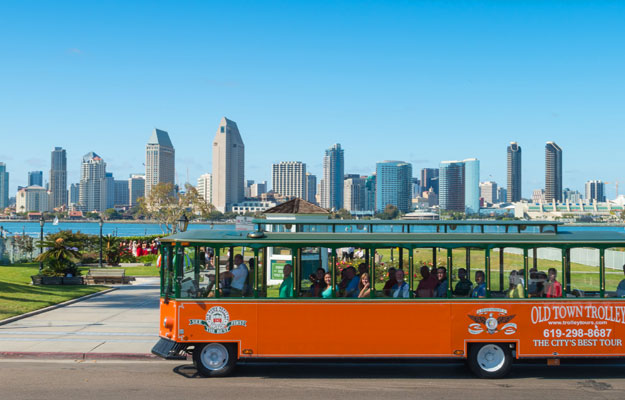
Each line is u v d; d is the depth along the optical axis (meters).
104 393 10.20
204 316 11.28
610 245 11.48
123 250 44.25
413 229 12.04
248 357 11.30
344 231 11.99
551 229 12.09
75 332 15.66
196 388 10.61
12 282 25.92
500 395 10.25
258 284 11.38
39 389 10.43
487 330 11.38
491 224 12.16
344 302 11.35
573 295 11.52
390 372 12.05
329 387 10.77
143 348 13.72
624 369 12.39
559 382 11.25
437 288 11.48
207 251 11.41
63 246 28.22
